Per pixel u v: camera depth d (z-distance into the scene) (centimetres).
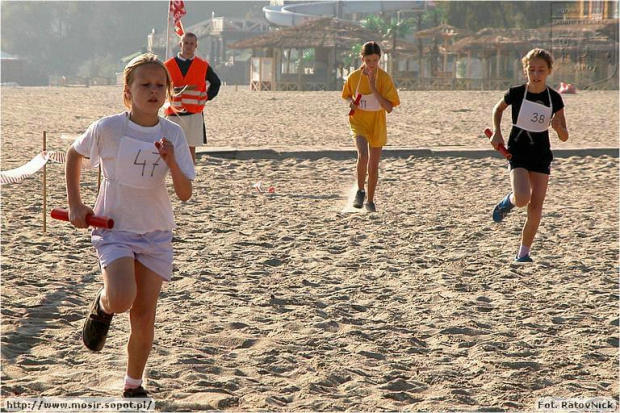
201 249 1202
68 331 793
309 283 1027
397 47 9525
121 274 594
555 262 1174
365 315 902
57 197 1603
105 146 613
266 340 794
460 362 763
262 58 9300
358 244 1267
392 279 1059
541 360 771
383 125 1538
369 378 711
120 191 616
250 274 1058
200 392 653
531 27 11775
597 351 802
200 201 1639
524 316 912
